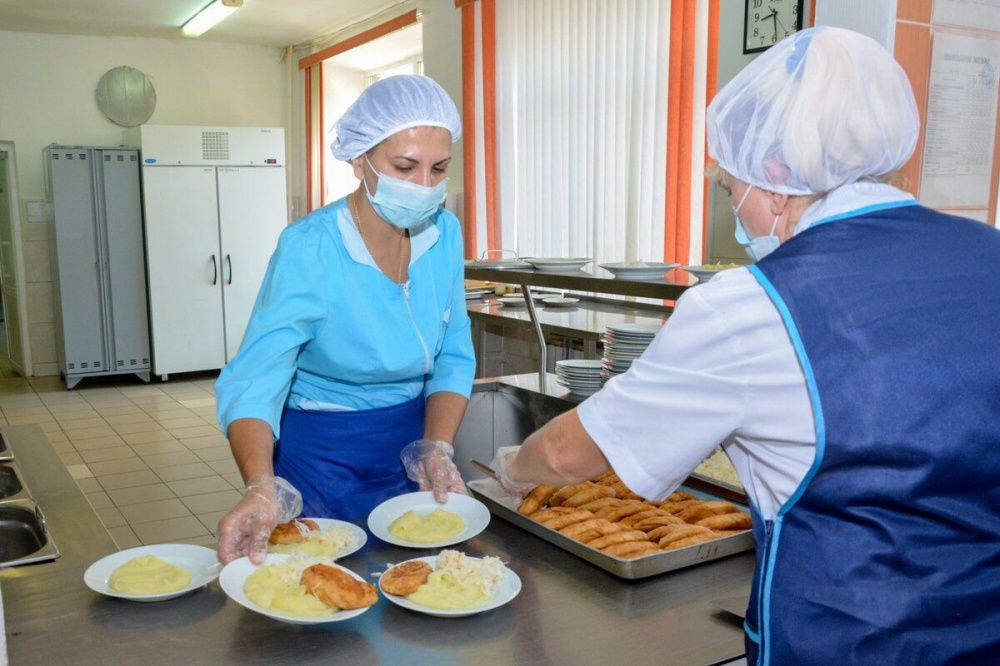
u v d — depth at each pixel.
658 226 4.19
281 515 1.31
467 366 1.77
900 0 2.25
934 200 2.46
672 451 0.90
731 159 0.94
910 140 0.88
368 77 7.83
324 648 1.06
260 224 6.87
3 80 6.83
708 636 1.13
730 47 3.78
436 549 1.39
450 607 1.14
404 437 1.67
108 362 6.66
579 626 1.14
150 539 3.52
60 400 6.22
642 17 4.22
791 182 0.90
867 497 0.81
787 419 0.83
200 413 5.78
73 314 6.52
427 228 1.63
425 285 1.62
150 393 6.46
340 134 1.51
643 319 3.42
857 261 0.84
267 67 7.89
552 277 1.90
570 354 3.74
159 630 1.10
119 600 1.19
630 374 0.94
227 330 6.92
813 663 0.82
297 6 6.37
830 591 0.82
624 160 4.43
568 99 4.77
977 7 2.42
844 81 0.85
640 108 4.28
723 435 0.88
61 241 6.41
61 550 1.43
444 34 5.95
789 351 0.82
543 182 5.00
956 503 0.81
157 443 5.02
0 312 10.01
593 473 1.00
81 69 7.10
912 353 0.79
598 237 4.62
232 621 1.13
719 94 0.97
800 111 0.86
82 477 4.38
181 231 6.64
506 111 5.24
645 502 1.63
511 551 1.40
